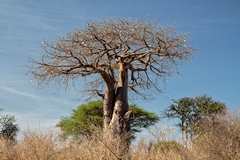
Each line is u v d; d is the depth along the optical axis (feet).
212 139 33.76
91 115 78.13
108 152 27.30
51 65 48.93
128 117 45.34
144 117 77.51
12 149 26.84
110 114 46.98
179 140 24.91
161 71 51.98
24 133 27.04
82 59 48.83
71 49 48.06
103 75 47.88
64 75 49.57
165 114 74.38
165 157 24.48
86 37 47.85
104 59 49.96
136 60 50.85
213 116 45.88
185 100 74.18
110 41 48.19
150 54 48.65
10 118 55.06
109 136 29.17
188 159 24.04
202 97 75.87
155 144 25.55
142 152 27.12
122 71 48.14
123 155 27.30
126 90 47.93
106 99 47.73
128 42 48.19
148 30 46.98
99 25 48.03
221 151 33.17
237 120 39.81
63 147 27.86
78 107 80.43
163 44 47.47
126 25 47.78
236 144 34.99
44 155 25.80
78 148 28.17
